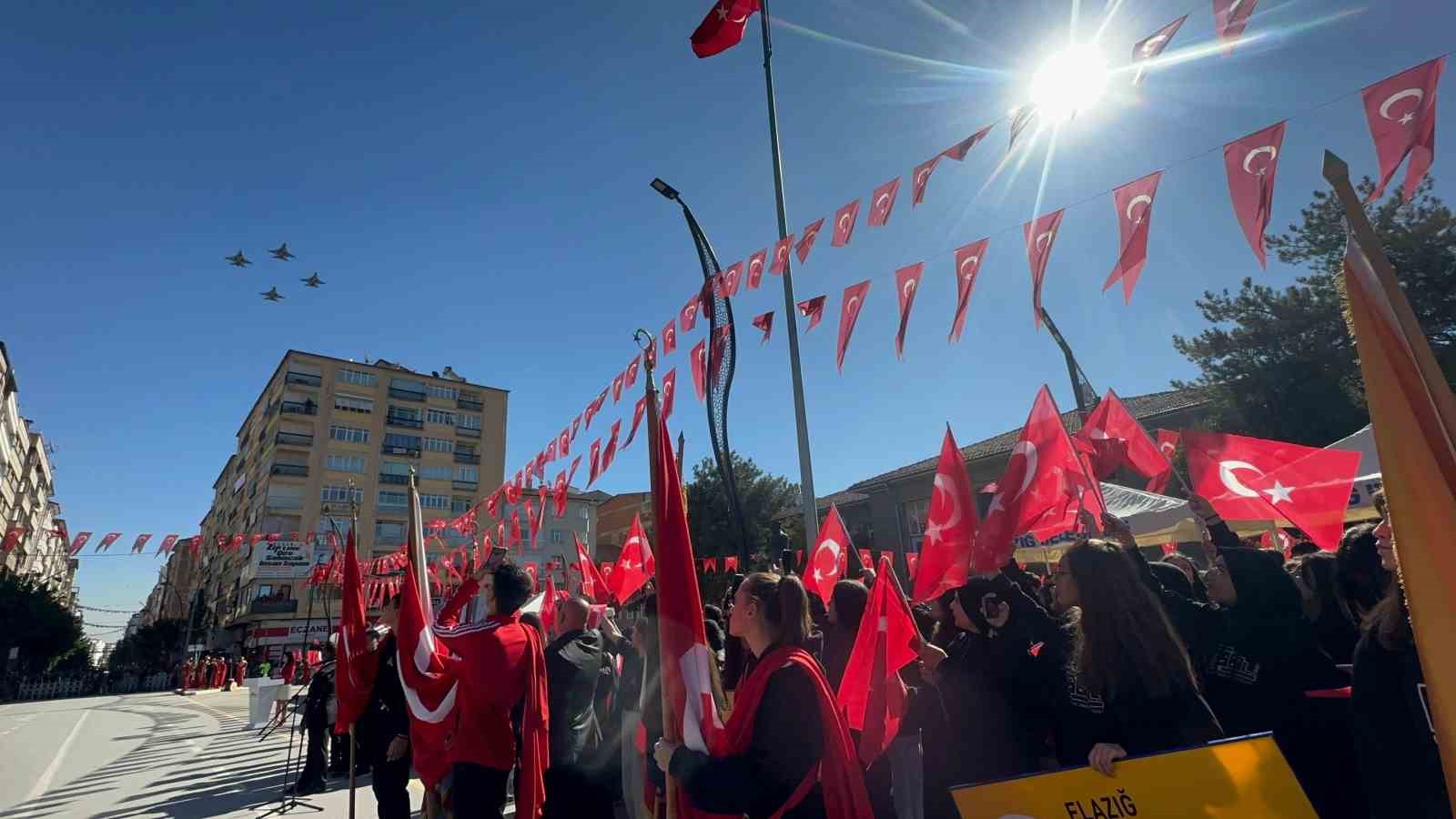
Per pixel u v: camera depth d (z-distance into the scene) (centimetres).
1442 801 212
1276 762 202
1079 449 518
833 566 572
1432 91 269
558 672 432
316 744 798
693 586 273
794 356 759
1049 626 315
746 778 239
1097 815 225
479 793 358
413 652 397
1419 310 1073
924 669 356
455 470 5784
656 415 293
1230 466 469
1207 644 358
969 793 249
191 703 2734
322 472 5203
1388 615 231
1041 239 404
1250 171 316
